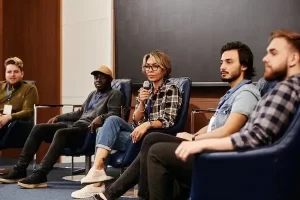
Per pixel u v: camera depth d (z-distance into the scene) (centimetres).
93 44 473
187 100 305
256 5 349
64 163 491
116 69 439
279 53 172
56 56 498
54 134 345
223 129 220
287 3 333
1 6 528
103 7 464
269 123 161
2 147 380
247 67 244
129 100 363
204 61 379
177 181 221
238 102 225
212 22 375
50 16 501
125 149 293
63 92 497
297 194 159
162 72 305
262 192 158
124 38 433
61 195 312
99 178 290
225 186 161
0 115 387
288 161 156
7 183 356
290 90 162
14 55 525
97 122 329
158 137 234
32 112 397
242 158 158
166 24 404
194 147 164
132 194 314
